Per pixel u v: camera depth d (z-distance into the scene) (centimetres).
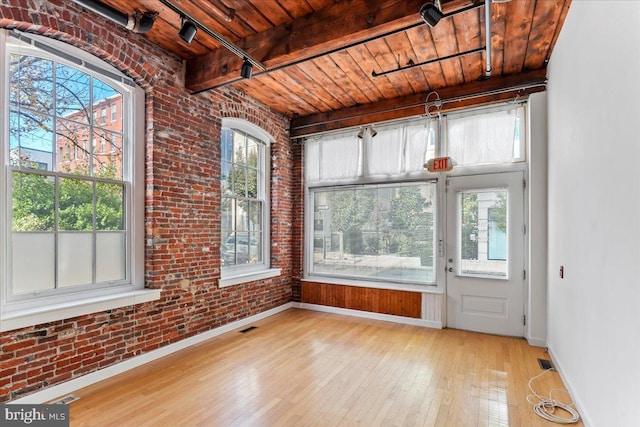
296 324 467
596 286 212
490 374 309
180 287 370
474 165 437
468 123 441
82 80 297
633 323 160
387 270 499
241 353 359
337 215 545
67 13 269
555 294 331
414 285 477
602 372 201
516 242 412
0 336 233
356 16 275
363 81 423
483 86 415
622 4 174
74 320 275
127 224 332
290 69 391
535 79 385
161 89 352
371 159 514
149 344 335
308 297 559
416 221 479
